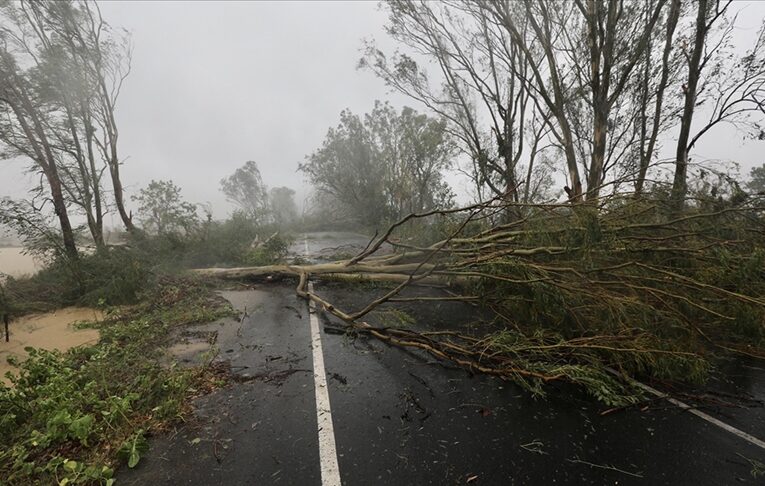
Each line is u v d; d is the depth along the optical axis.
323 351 4.46
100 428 2.80
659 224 4.72
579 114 11.65
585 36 9.84
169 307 6.14
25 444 2.70
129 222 10.97
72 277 6.76
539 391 3.38
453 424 3.00
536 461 2.57
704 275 4.34
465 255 5.80
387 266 7.60
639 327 3.77
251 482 2.38
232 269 8.38
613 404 3.17
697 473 2.48
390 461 2.57
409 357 4.30
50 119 9.38
